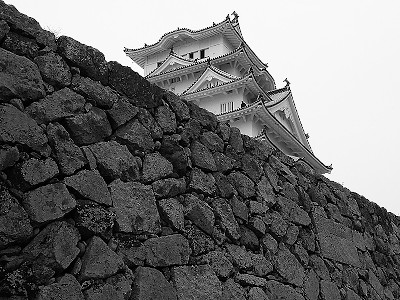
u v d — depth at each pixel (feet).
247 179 19.99
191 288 15.14
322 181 25.58
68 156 12.94
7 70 12.24
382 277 27.12
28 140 12.09
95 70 14.57
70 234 12.26
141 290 13.41
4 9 12.77
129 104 15.39
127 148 14.84
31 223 11.60
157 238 14.67
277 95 92.89
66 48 13.93
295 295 19.90
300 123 93.25
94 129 13.96
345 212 26.04
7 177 11.55
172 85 103.40
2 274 10.90
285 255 20.34
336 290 22.63
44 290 11.35
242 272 17.81
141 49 118.32
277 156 22.97
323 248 23.00
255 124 76.38
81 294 12.01
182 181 16.55
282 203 21.45
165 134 16.56
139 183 14.76
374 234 28.27
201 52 112.68
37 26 13.51
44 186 12.13
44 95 12.94
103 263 12.71
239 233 18.34
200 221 16.61
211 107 85.05
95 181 13.37
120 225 13.60
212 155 18.52
